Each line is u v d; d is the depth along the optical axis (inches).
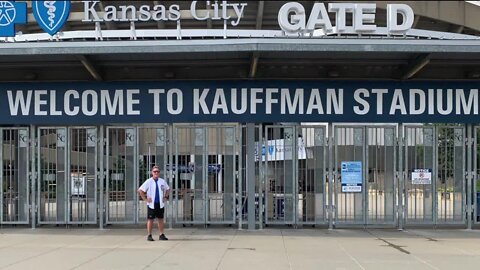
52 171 583.8
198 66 562.3
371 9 520.4
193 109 567.8
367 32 522.3
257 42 489.1
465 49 488.7
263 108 564.1
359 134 572.7
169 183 576.1
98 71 550.6
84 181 581.0
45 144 585.0
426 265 363.3
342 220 569.9
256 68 542.0
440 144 575.8
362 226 570.9
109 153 579.8
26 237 509.0
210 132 577.9
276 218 571.2
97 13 535.2
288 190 571.5
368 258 389.4
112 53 499.8
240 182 572.1
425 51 489.7
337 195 570.9
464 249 433.4
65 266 359.9
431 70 565.3
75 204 582.6
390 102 565.6
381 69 563.8
